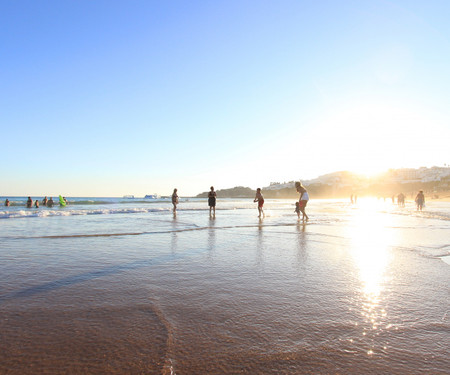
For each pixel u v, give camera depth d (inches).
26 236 326.0
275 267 191.5
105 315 110.8
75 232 364.5
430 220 602.9
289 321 106.8
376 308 120.7
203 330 98.7
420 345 90.1
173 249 254.2
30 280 157.6
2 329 97.9
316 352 85.2
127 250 247.9
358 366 78.2
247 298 131.7
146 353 83.7
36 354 82.5
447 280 163.9
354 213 861.8
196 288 145.9
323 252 243.6
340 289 146.1
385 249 258.8
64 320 106.0
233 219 595.5
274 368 76.9
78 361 79.3
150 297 131.9
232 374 74.1
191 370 75.5
